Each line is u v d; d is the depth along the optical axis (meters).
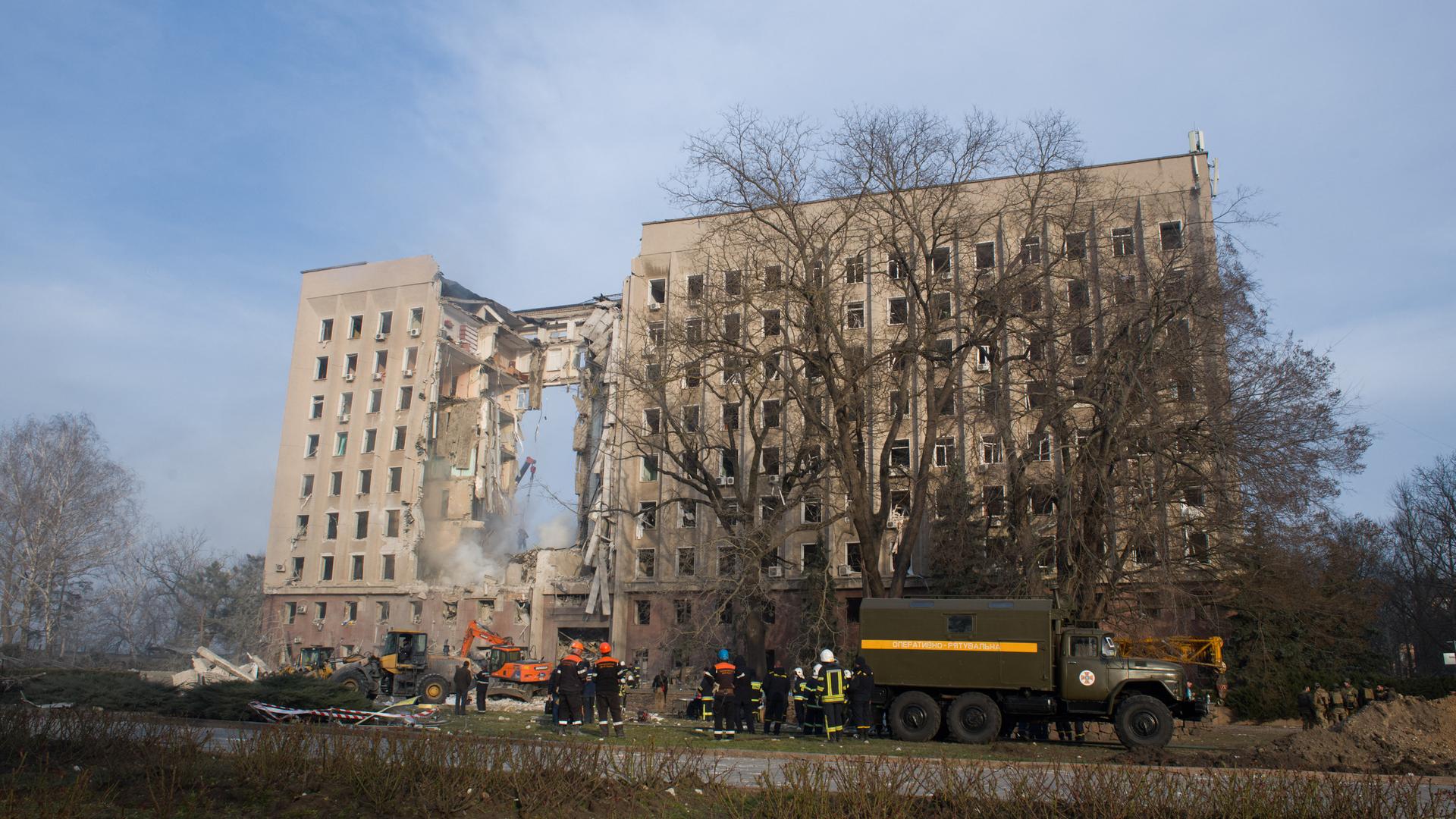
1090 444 30.91
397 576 65.69
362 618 65.75
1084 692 21.97
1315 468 31.48
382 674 35.38
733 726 24.28
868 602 23.56
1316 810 10.57
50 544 61.84
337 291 73.50
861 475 33.06
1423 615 62.75
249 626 81.69
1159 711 21.23
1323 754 19.39
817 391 37.00
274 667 63.91
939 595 41.03
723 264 36.22
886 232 36.94
